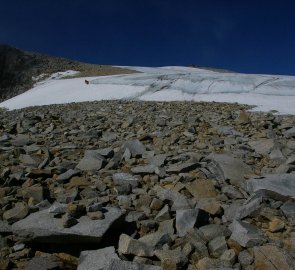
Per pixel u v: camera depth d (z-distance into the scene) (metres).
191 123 17.14
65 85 51.75
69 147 12.03
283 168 9.06
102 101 35.50
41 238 5.44
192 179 8.40
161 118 19.19
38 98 45.97
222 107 26.55
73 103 35.88
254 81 43.38
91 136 14.38
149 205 7.06
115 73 73.75
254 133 14.88
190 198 7.51
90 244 5.52
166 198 7.14
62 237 5.43
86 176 8.90
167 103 30.05
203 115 20.70
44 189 7.41
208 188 7.80
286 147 12.09
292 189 7.46
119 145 12.33
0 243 5.48
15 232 5.56
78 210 6.01
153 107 25.95
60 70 88.19
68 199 7.11
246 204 6.86
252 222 6.32
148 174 8.99
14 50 95.38
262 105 28.89
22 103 44.31
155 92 40.66
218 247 5.33
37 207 6.55
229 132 14.77
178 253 5.07
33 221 5.78
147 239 5.56
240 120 17.56
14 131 15.96
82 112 25.00
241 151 11.32
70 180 8.52
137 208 6.96
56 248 5.50
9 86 81.69
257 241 5.38
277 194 7.09
